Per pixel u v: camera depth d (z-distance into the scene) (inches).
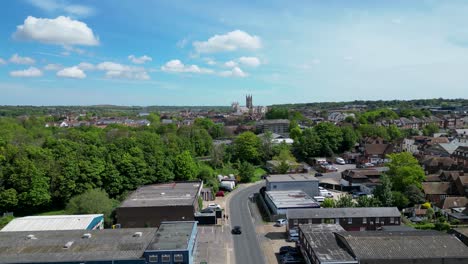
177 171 3831.2
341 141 5531.5
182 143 4960.6
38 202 3016.7
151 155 3693.4
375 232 2000.5
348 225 2423.7
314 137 5393.7
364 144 5383.9
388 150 5177.2
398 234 1939.0
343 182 3868.1
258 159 5167.3
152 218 2598.4
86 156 3447.3
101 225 2578.7
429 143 5585.6
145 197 2906.0
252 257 2081.7
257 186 4092.0
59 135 5226.4
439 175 3604.8
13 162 3164.4
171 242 1809.8
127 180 3390.7
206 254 2102.6
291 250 2130.9
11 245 1861.5
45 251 1784.0
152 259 1706.4
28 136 5059.1
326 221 2410.2
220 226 2652.6
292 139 6402.6
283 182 3390.7
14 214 3048.7
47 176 3164.4
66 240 1924.2
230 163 4943.4
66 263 1681.8
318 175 4409.5
